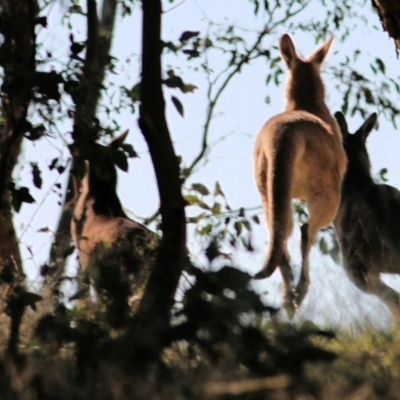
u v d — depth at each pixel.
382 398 15.05
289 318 20.48
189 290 16.59
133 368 15.73
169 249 19.28
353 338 20.64
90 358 15.86
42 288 20.44
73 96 21.66
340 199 32.06
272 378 15.30
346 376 15.80
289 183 29.61
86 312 18.34
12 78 21.20
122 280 17.55
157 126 19.97
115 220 27.84
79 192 30.53
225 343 16.22
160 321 16.58
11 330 17.41
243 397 14.51
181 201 19.91
